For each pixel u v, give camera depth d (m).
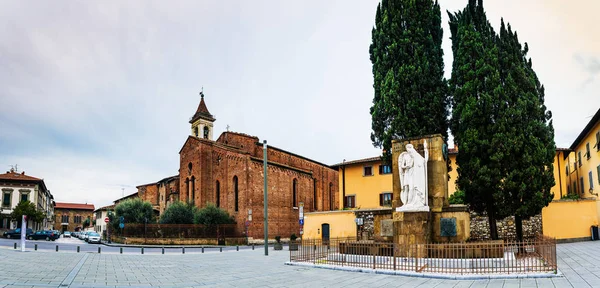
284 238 61.19
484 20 27.59
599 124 33.72
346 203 49.03
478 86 26.23
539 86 29.16
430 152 23.02
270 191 60.31
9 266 19.92
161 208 79.12
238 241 55.38
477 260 18.56
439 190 22.45
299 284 15.91
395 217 21.36
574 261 20.70
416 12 30.92
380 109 30.84
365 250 21.78
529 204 25.08
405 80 29.86
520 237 25.78
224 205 61.00
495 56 26.38
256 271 20.19
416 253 17.61
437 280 16.08
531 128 25.53
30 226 78.50
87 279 16.95
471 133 25.97
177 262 25.58
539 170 25.64
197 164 64.25
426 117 29.38
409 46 30.75
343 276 17.69
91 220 142.88
